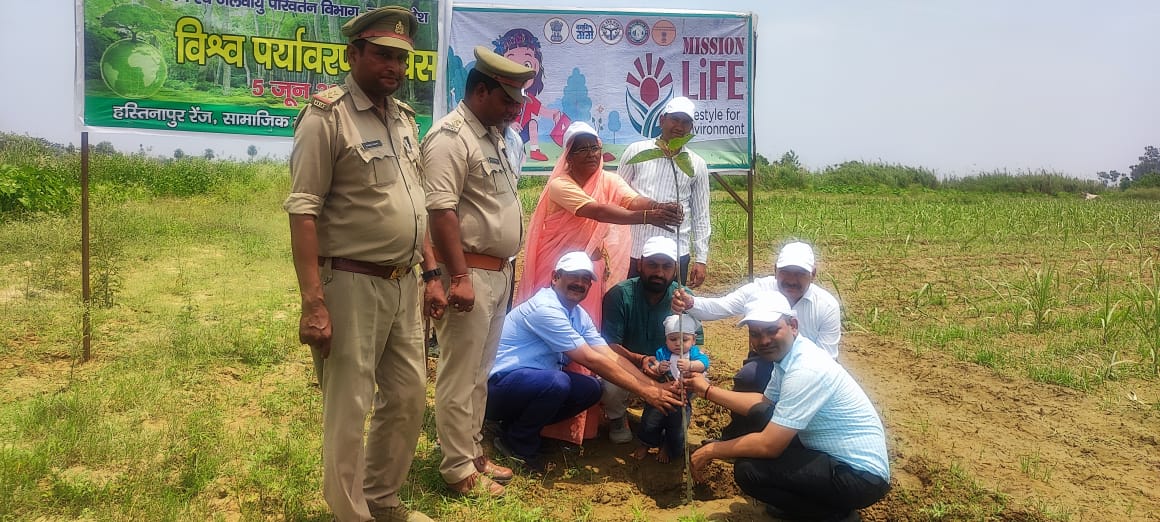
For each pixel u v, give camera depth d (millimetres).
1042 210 19703
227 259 10250
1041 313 7812
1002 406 5594
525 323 4551
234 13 5434
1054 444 4922
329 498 3352
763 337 3803
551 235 4836
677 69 6312
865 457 3791
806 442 3932
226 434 4559
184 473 3975
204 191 19125
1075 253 12914
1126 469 4578
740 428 4461
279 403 5078
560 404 4469
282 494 3812
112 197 15438
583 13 6078
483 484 4082
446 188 3656
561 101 6129
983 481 4355
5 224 11695
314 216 3109
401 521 3682
